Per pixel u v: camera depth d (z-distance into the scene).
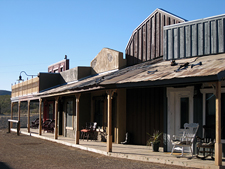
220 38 10.80
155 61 13.12
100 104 15.67
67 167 8.55
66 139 16.16
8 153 11.60
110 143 10.84
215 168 7.60
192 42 11.61
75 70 19.77
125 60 16.05
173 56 12.17
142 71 11.11
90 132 15.48
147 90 13.16
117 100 13.91
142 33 15.31
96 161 9.55
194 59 10.79
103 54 17.44
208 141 9.48
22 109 57.91
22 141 16.34
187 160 8.55
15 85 28.11
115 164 8.91
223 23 10.77
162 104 12.38
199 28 11.43
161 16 14.12
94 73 18.84
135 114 13.62
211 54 11.00
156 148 10.72
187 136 9.88
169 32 12.38
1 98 66.44
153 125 12.70
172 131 10.73
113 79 10.93
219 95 7.75
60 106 19.53
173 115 10.79
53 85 22.64
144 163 8.95
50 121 22.28
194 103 9.98
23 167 8.61
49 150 12.48
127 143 13.52
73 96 17.77
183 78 8.16
